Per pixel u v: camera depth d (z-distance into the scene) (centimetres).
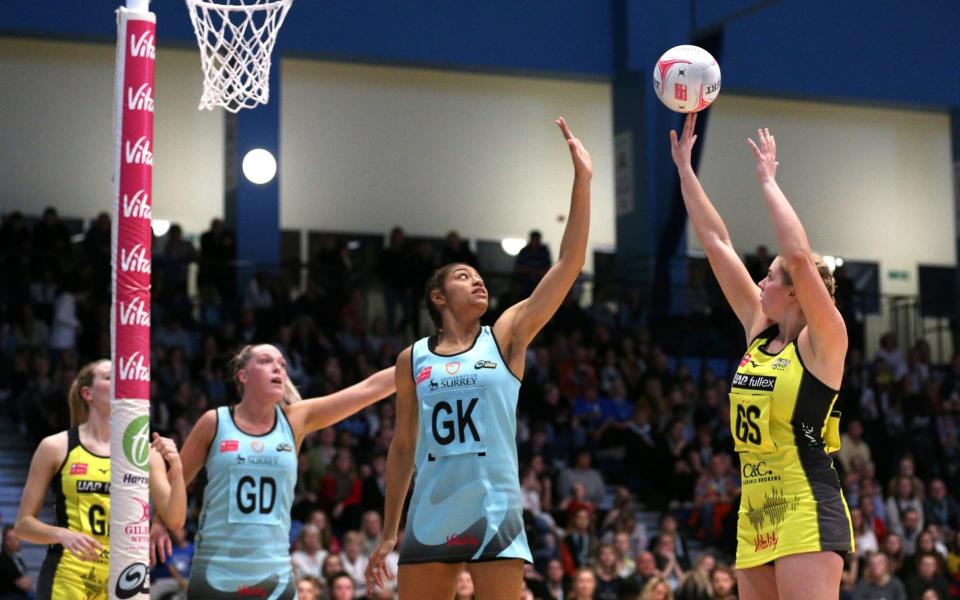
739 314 618
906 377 2283
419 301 2281
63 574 697
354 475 1736
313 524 1573
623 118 2444
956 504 1983
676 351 2331
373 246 2589
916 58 2539
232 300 2216
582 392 2127
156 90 2473
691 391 2166
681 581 1485
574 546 1659
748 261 2548
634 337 2319
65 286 2050
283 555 663
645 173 2386
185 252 2309
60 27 2139
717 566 1492
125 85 631
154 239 2444
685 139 658
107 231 2161
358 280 2316
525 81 2720
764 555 551
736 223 2694
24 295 2112
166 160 2469
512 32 2384
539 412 2055
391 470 631
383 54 2311
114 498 607
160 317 2081
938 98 2548
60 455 705
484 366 597
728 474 1902
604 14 2441
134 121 630
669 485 1959
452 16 2356
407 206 2622
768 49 2439
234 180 2272
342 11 2294
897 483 1905
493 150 2691
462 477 585
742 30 2423
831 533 537
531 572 1577
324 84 2592
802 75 2458
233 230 2267
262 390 662
